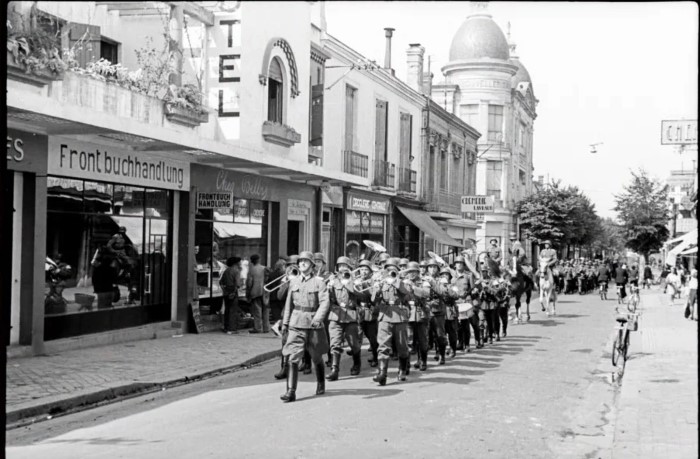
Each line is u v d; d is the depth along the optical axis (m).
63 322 12.81
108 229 13.94
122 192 14.27
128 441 7.29
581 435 8.06
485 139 42.53
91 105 11.53
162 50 13.71
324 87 22.80
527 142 50.56
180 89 14.07
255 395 9.73
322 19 22.73
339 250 24.77
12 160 11.21
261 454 6.83
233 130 16.62
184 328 15.90
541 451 7.32
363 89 25.98
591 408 9.52
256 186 18.86
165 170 15.20
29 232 11.80
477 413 8.91
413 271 11.83
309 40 20.72
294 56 19.59
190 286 16.12
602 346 15.91
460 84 39.59
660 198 43.69
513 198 46.22
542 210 47.69
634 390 10.34
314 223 22.48
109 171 13.55
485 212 37.31
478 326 15.27
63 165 12.38
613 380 11.68
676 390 10.35
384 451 7.05
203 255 17.00
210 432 7.64
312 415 8.48
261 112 17.81
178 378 10.62
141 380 10.17
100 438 7.42
